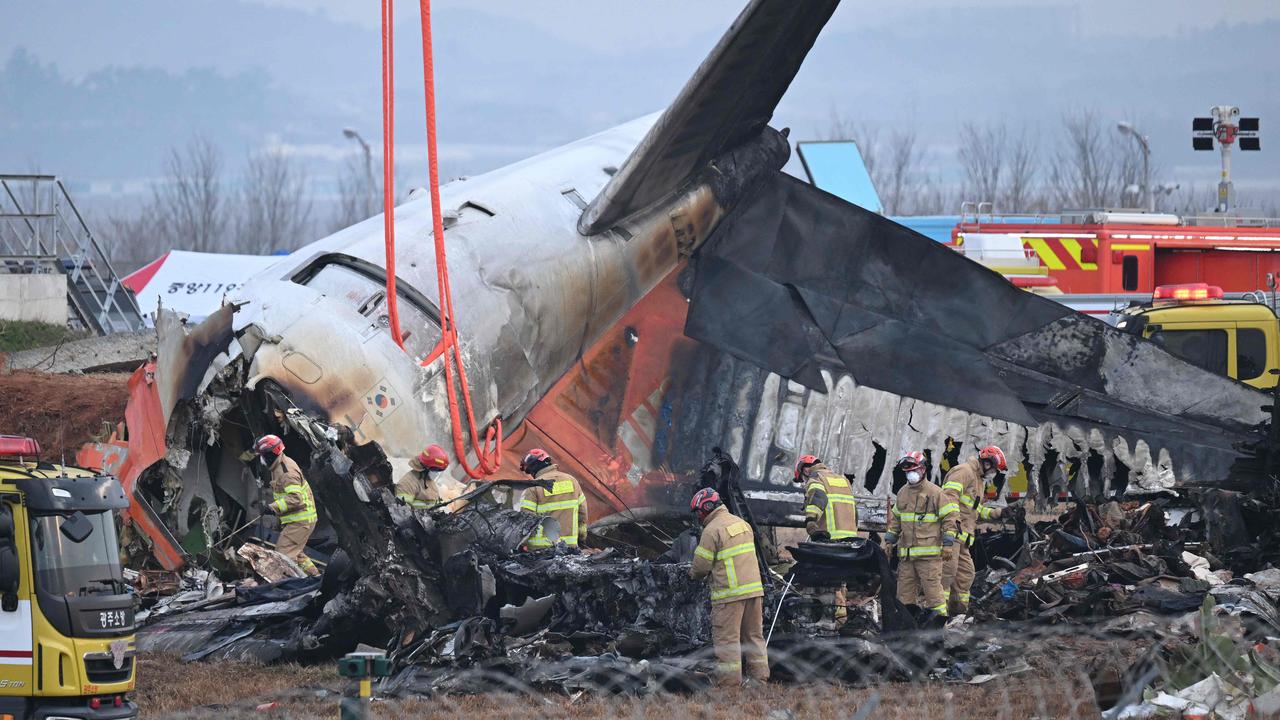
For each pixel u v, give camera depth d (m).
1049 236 140.00
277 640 53.38
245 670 50.50
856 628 52.81
